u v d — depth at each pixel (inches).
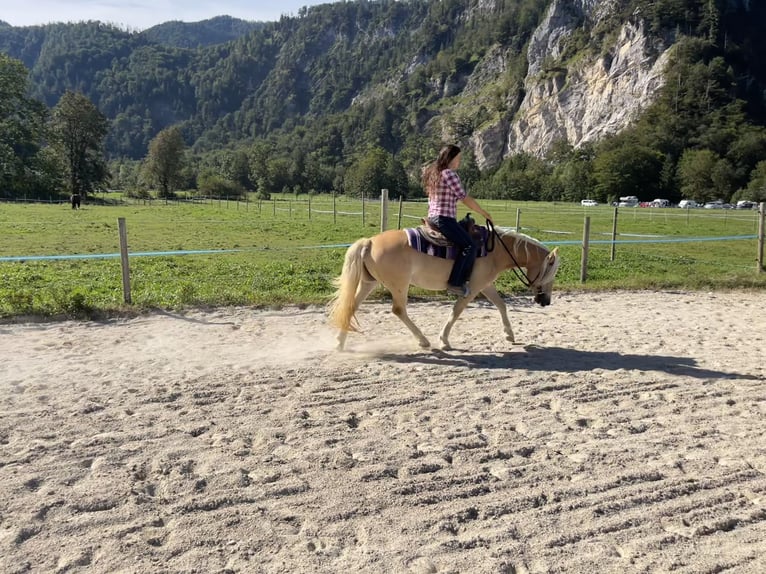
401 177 4672.7
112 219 1375.5
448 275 283.0
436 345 310.3
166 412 216.8
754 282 512.1
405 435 199.5
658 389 249.8
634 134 4544.8
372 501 159.2
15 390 238.2
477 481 170.6
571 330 351.6
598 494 164.7
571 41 6835.6
